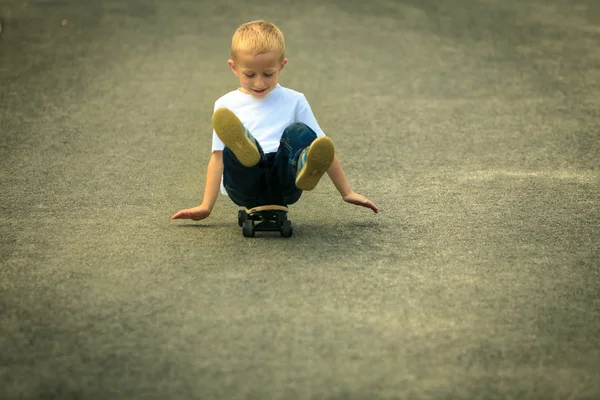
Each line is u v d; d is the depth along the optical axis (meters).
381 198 6.58
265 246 5.62
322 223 6.05
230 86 9.90
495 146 7.90
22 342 4.43
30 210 6.33
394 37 12.02
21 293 4.98
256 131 5.70
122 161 7.49
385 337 4.47
